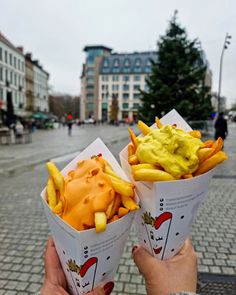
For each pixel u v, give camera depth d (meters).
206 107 18.84
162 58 18.86
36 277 3.34
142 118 18.81
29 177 8.70
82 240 1.13
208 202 5.94
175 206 1.26
